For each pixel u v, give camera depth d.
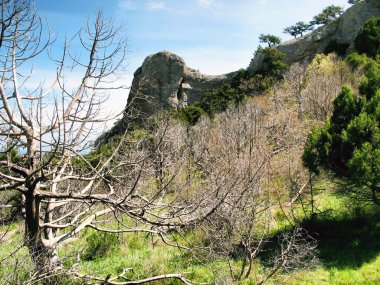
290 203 12.55
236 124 13.84
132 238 12.42
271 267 9.38
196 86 56.19
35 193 5.91
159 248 11.50
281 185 12.80
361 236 10.25
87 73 5.98
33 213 5.91
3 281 4.91
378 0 45.12
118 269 10.15
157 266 9.89
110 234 12.23
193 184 9.05
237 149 11.59
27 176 5.41
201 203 6.72
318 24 65.56
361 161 9.91
